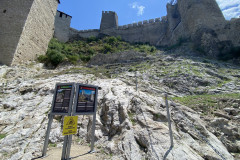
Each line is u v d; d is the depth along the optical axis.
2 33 12.66
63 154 2.93
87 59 20.17
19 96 6.64
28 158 3.13
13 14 13.35
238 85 8.26
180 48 20.92
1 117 5.08
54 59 16.00
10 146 3.61
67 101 3.36
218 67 12.42
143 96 5.79
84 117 4.95
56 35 29.52
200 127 4.08
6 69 10.76
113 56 18.89
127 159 2.96
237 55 15.58
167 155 2.87
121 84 7.90
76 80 8.52
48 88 7.02
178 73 10.70
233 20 18.97
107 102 5.45
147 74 11.20
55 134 4.13
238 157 3.19
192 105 5.87
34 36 15.02
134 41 33.75
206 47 18.11
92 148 3.43
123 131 3.90
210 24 20.30
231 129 4.07
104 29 35.28
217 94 7.33
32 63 13.89
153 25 33.16
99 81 8.42
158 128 3.83
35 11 14.83
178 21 28.23
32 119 4.80
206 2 22.14
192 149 3.23
